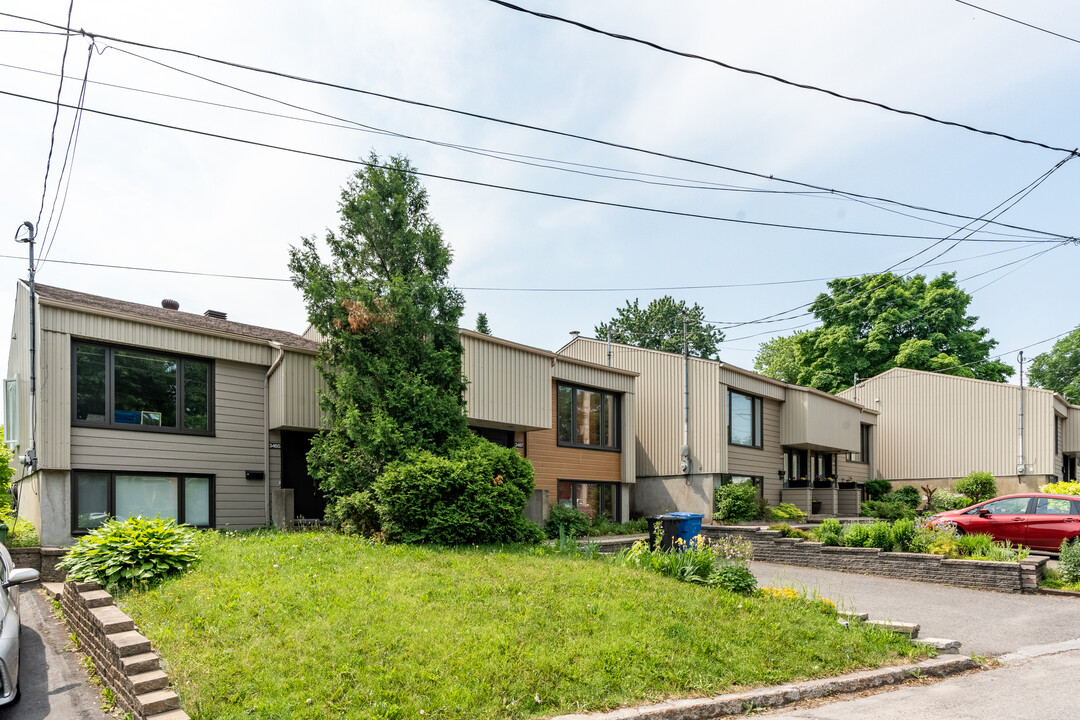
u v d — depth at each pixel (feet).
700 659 25.16
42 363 40.14
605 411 72.49
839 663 27.09
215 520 47.19
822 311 149.38
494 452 44.16
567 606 27.91
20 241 41.98
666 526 42.78
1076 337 177.58
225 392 48.70
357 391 44.01
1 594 24.29
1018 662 29.43
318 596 26.76
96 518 42.32
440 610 26.32
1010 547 53.21
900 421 113.19
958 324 143.23
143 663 20.83
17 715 21.09
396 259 46.62
